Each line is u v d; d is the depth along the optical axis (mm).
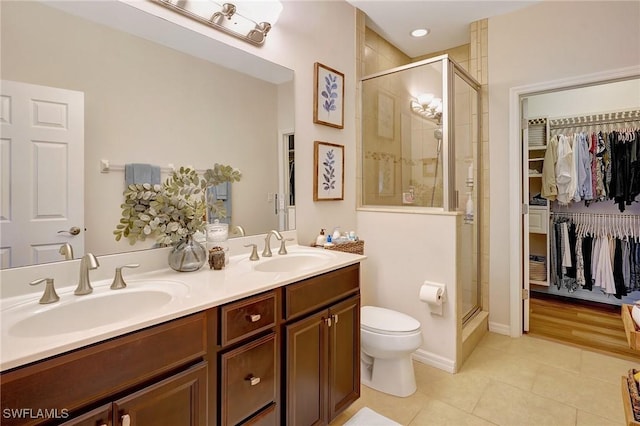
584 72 2322
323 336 1505
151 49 1396
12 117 1068
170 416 957
